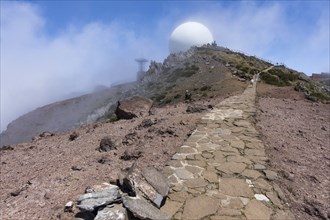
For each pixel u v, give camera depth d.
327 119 14.29
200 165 7.58
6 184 7.52
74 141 12.54
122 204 5.15
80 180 6.93
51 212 5.41
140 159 8.28
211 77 45.09
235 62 58.12
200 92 32.56
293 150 9.27
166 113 16.42
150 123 12.81
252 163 7.72
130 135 10.92
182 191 6.18
